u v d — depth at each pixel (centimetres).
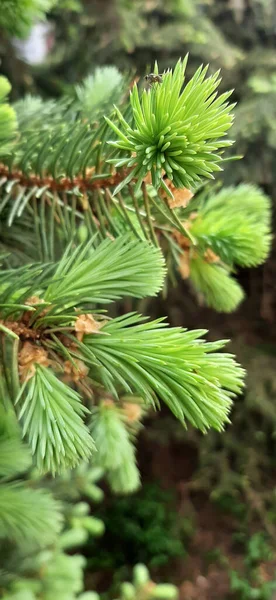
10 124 37
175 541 182
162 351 30
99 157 35
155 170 28
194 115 28
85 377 32
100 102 42
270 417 176
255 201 42
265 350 195
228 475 185
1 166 39
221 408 30
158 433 191
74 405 30
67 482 77
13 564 61
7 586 56
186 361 29
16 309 31
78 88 44
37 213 40
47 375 31
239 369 30
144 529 185
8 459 38
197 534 191
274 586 168
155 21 178
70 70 188
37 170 38
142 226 35
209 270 42
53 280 32
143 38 168
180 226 34
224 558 181
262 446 191
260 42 195
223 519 195
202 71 28
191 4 179
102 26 166
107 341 31
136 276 32
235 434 192
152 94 28
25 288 34
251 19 193
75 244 40
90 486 83
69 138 38
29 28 45
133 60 171
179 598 170
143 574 97
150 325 31
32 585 59
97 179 36
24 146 39
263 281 197
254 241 39
